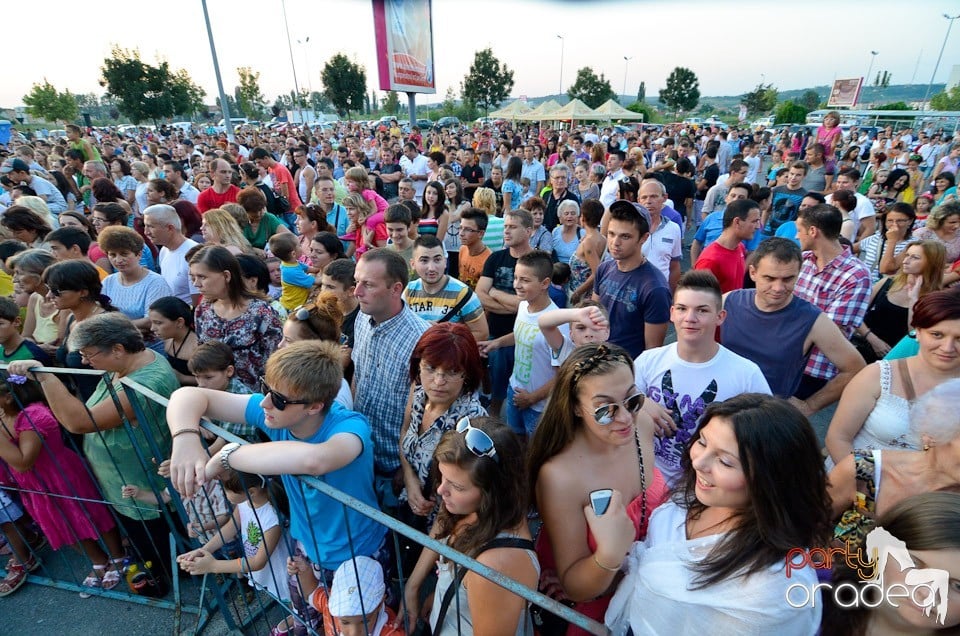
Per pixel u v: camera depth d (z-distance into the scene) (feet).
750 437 4.16
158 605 8.60
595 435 5.26
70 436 8.54
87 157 39.65
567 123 116.26
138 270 12.71
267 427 6.21
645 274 10.23
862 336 12.75
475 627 4.89
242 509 7.50
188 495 5.39
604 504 4.89
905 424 6.68
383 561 7.14
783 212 21.91
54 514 8.70
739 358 7.50
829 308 10.90
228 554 7.91
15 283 12.82
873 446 7.09
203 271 9.92
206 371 8.43
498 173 31.65
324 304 9.32
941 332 6.24
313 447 5.57
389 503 8.45
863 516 5.69
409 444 7.67
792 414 4.28
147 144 73.00
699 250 19.85
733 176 21.86
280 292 15.85
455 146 54.44
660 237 15.20
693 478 5.14
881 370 6.97
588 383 5.05
